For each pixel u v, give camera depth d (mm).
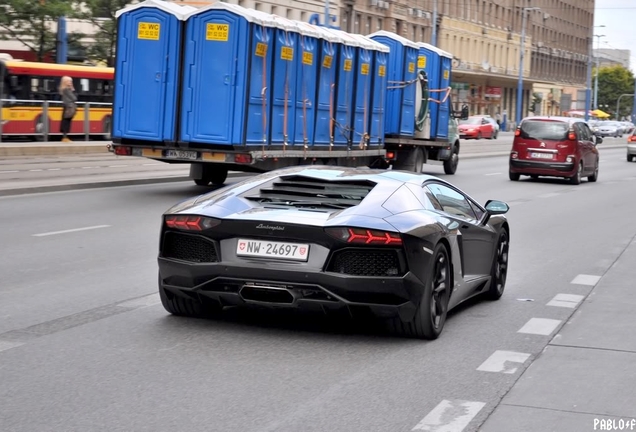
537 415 6199
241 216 8016
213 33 20781
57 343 7805
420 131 30625
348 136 25188
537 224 19078
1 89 38562
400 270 7816
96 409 6051
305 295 7875
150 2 21203
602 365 7586
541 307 10133
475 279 9656
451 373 7215
